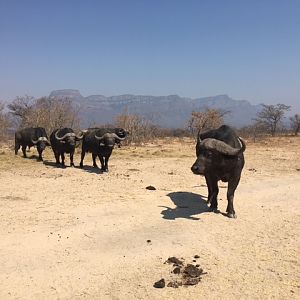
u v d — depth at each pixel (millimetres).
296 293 6848
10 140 36719
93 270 7844
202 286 7125
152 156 25125
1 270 7766
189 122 48656
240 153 10406
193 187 15227
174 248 8961
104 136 17984
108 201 12852
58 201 12766
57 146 19828
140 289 7070
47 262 8164
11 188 14531
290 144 38375
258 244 9164
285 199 13766
